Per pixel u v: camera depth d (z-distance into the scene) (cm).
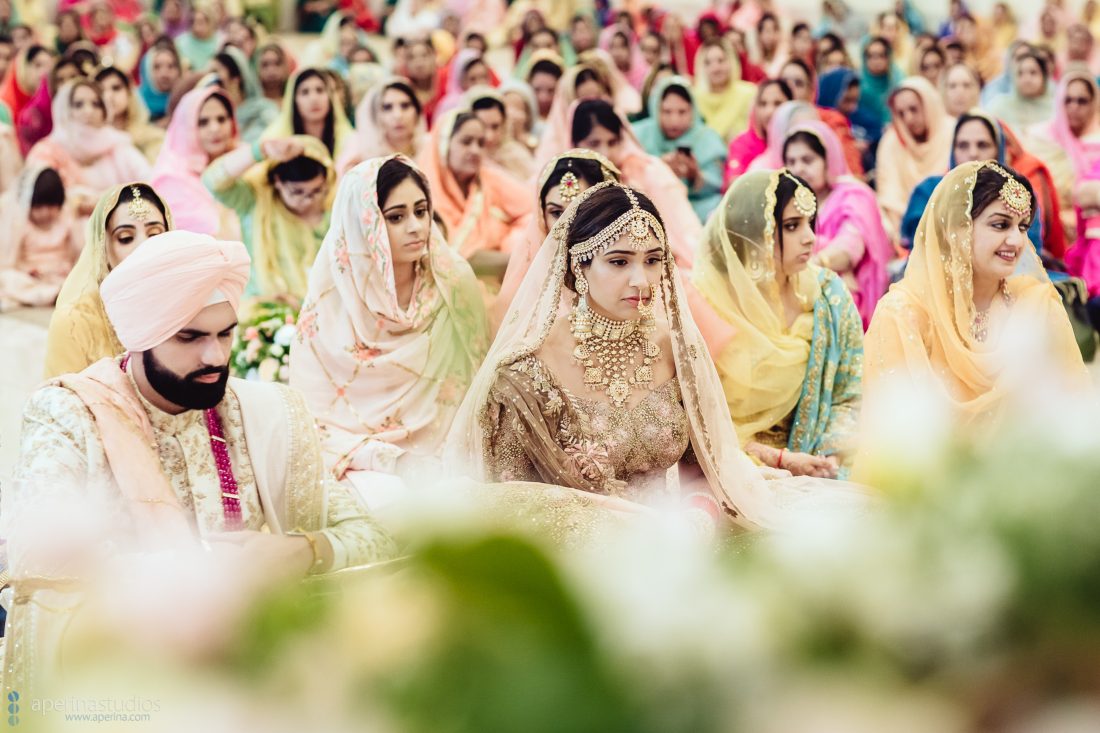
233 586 63
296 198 577
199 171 609
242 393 238
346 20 1166
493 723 56
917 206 585
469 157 579
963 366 336
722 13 1312
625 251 271
